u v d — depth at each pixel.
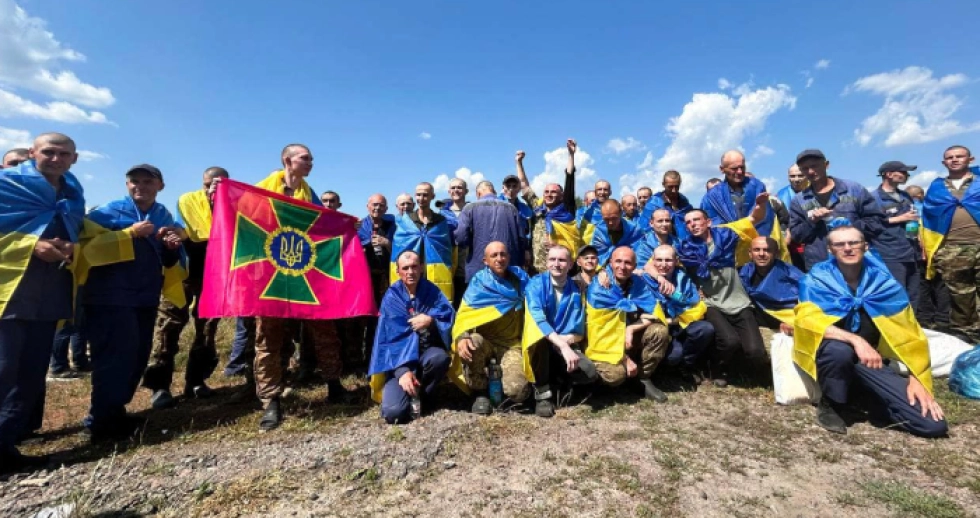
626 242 6.27
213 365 5.42
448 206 7.73
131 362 3.97
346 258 4.86
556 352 4.84
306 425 4.22
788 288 5.10
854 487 3.08
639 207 8.06
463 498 2.98
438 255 6.23
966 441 3.70
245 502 2.92
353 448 3.61
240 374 6.07
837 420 4.01
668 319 5.20
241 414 4.61
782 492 3.03
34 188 3.39
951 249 6.59
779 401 4.60
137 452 3.67
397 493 3.04
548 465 3.39
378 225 6.60
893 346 4.00
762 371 5.57
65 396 5.26
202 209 5.20
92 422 3.87
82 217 3.75
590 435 3.91
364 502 2.95
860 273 4.32
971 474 3.22
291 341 5.12
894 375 3.99
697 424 4.14
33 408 3.81
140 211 4.19
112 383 3.87
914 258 6.64
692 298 5.23
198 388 5.19
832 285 4.27
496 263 4.64
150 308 4.23
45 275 3.45
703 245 5.46
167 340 4.95
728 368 5.50
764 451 3.59
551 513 2.82
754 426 4.07
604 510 2.85
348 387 5.46
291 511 2.84
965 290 6.51
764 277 5.21
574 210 7.34
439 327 4.54
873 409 4.32
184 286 5.11
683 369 5.52
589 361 4.48
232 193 4.38
